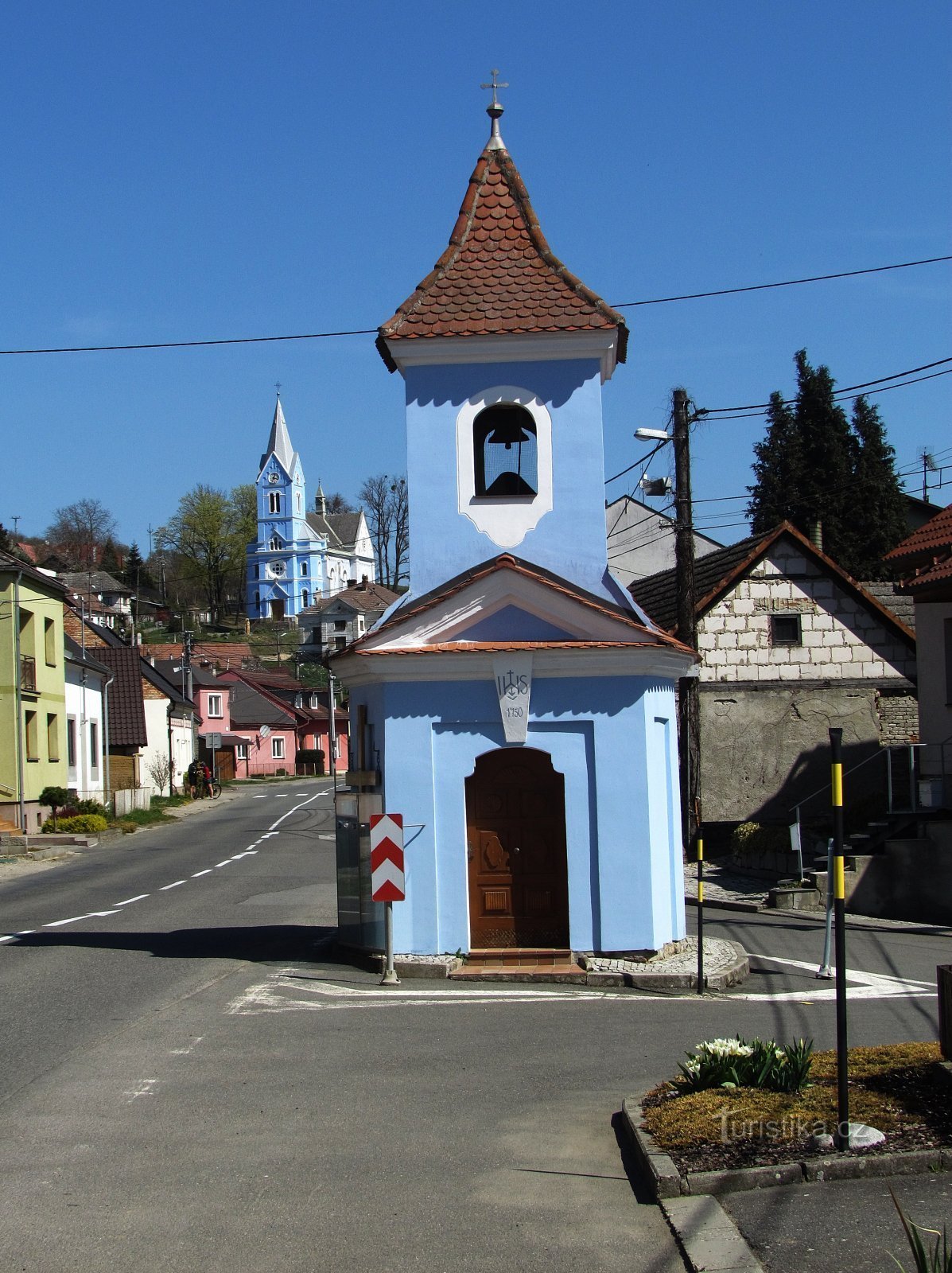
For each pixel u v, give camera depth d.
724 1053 8.51
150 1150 7.82
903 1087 8.09
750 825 26.95
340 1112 8.65
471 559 15.35
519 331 15.20
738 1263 5.82
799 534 28.61
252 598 143.88
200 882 25.94
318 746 99.88
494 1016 11.91
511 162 16.48
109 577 118.44
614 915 14.20
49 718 41.47
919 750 27.78
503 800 14.58
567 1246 6.26
